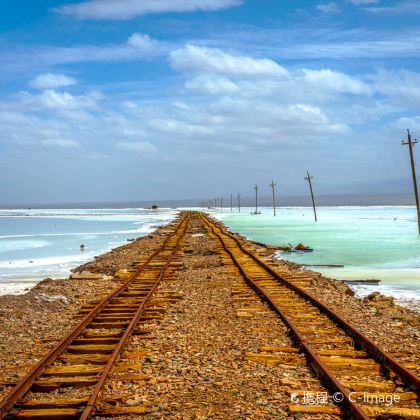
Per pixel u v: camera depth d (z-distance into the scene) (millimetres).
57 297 13922
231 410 5797
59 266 26484
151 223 78125
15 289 19109
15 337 9680
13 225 73438
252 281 15430
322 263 25719
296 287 14016
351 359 7434
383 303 13844
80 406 5879
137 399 6082
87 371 7074
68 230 60375
